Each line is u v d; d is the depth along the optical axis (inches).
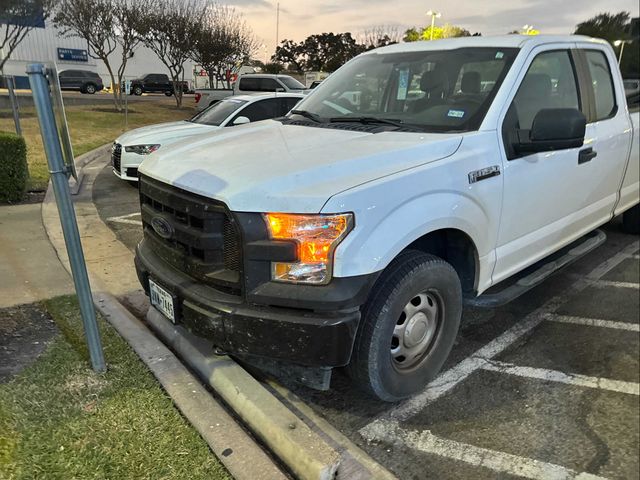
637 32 2033.7
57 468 86.4
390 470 97.2
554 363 133.8
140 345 125.8
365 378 103.3
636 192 199.9
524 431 108.1
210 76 1197.1
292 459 92.1
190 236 100.8
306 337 90.4
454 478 95.7
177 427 98.0
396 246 95.9
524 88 132.7
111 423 98.0
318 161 100.0
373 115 140.9
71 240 104.1
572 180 147.7
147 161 125.3
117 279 176.6
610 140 164.7
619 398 119.4
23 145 274.2
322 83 167.8
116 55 1743.4
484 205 116.0
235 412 107.2
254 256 91.3
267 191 91.5
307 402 117.1
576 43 156.9
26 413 99.3
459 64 137.7
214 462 89.8
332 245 89.4
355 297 91.4
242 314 92.7
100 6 861.2
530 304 169.2
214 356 121.6
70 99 1130.0
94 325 111.3
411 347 112.5
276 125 140.6
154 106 1045.2
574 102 152.7
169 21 994.1
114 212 275.4
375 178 96.4
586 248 169.6
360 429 108.5
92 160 451.8
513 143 124.8
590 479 95.3
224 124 339.9
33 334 131.0
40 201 280.8
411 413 113.7
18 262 185.2
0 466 86.0
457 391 121.4
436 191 104.3
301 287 90.6
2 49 685.3
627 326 154.1
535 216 136.7
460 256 123.0
